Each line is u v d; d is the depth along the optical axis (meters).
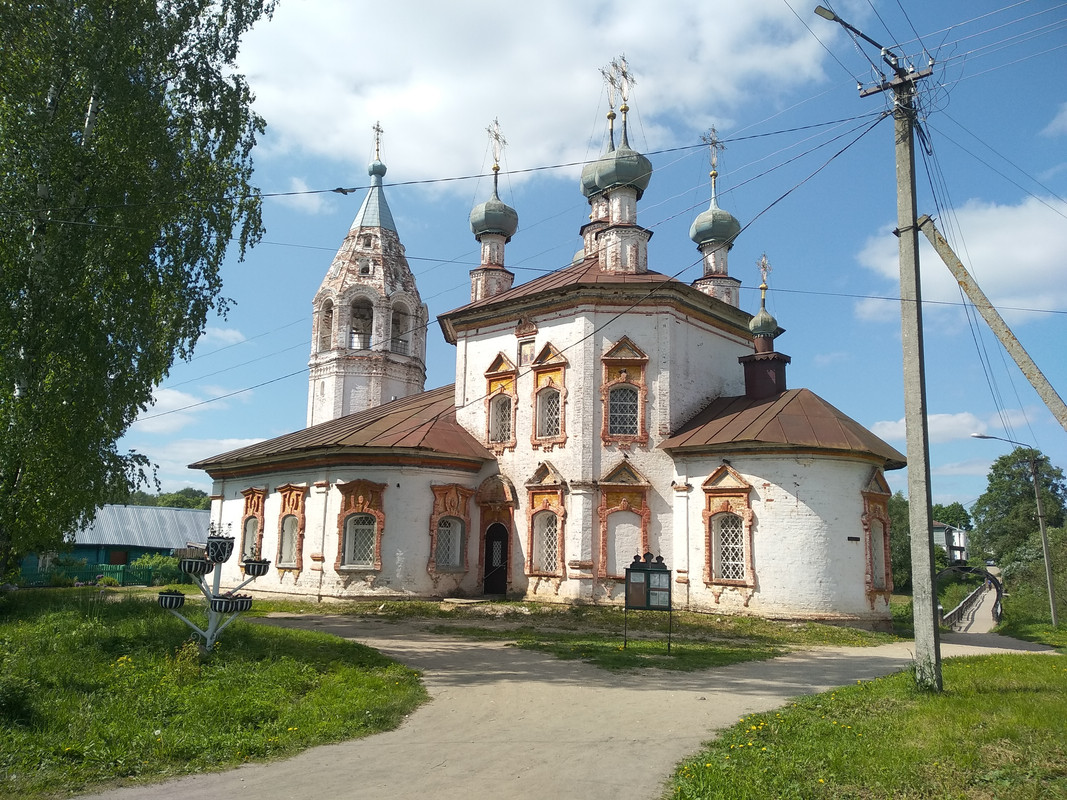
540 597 27.92
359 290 44.72
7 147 18.02
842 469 25.45
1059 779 8.17
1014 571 55.94
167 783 8.41
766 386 29.17
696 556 26.50
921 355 13.97
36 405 18.03
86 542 54.84
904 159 14.45
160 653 13.55
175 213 20.41
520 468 29.58
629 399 28.77
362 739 10.22
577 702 12.55
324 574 29.14
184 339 21.28
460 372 32.75
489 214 38.38
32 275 18.25
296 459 31.56
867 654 19.59
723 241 38.28
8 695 10.19
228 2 21.89
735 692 13.52
